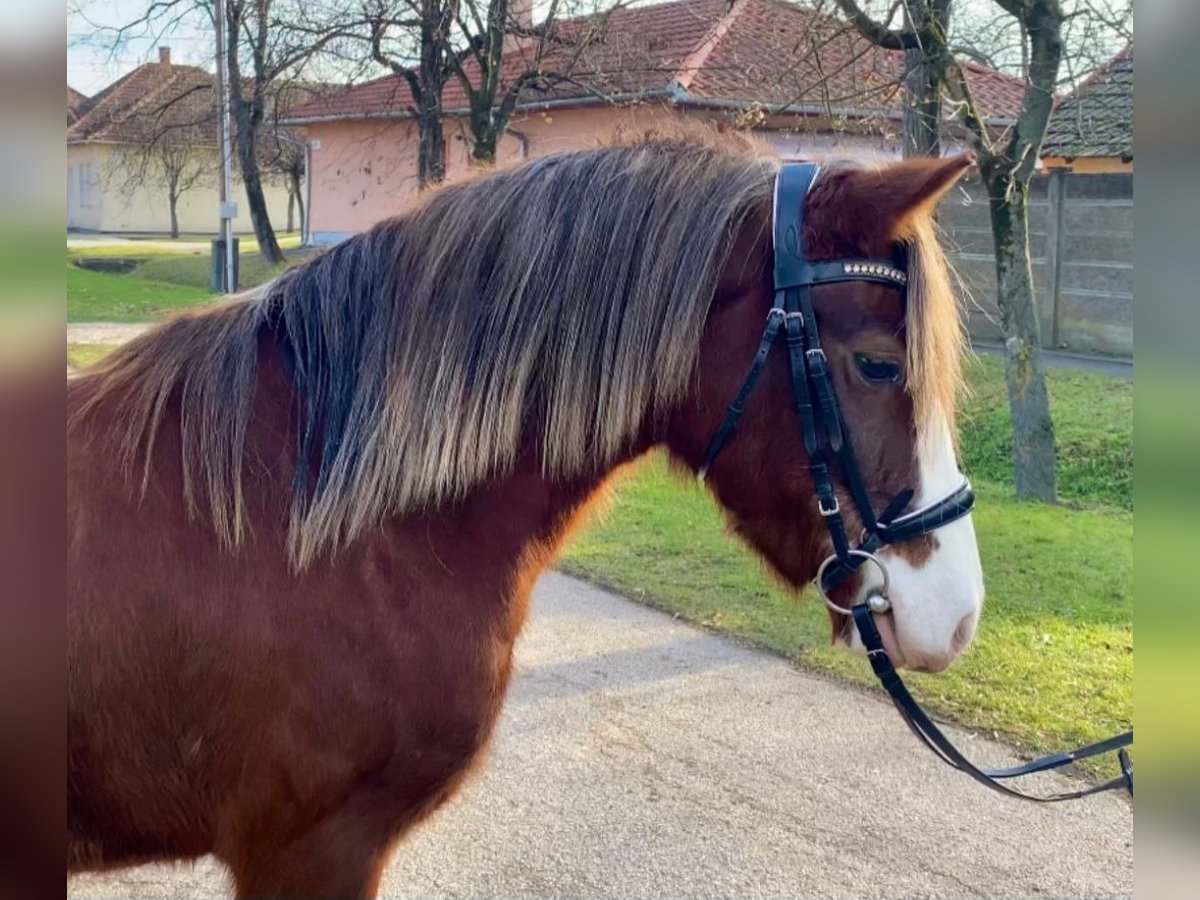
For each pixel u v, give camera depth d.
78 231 38.62
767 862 3.12
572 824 3.32
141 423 1.83
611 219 2.00
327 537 1.81
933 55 6.57
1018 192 7.30
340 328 1.94
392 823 1.90
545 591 5.67
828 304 1.96
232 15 13.50
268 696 1.80
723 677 4.51
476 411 1.92
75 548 1.74
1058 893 2.98
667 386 1.99
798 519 2.05
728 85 13.41
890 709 4.19
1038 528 6.77
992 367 9.84
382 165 23.20
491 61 11.55
